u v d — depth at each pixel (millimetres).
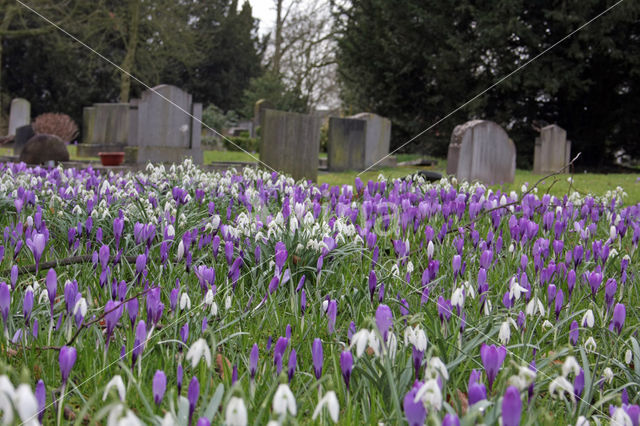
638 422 1601
